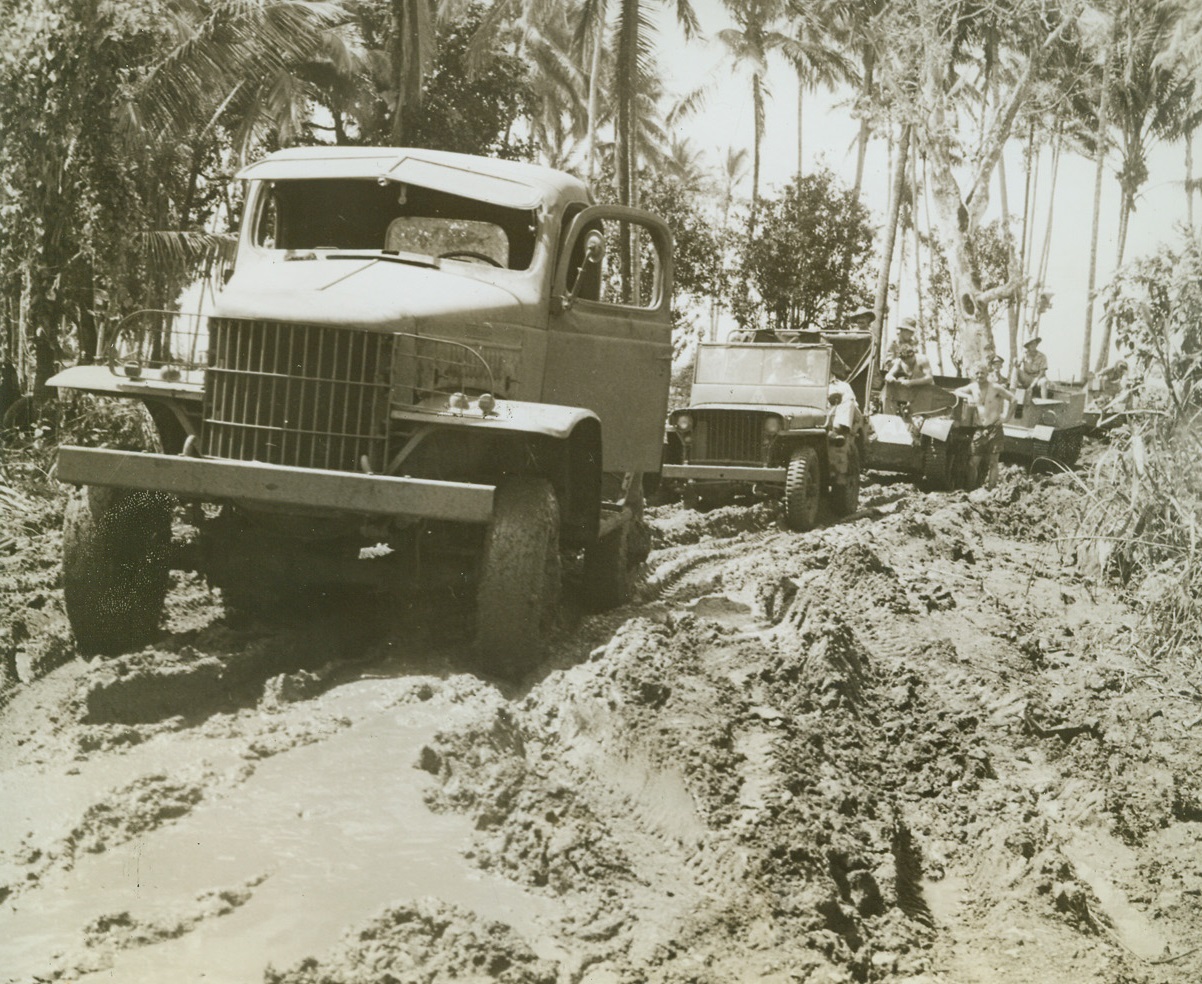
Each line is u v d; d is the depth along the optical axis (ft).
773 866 14.02
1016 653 25.59
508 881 12.78
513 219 22.48
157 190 49.24
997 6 84.58
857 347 55.01
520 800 14.29
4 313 38.52
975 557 36.11
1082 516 31.76
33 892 11.36
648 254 95.66
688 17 79.56
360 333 18.52
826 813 15.93
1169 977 14.56
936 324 128.06
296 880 11.98
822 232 96.63
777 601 26.14
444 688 17.10
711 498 47.60
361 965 10.60
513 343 21.30
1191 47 61.11
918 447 54.60
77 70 39.22
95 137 40.42
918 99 87.56
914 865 16.47
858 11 105.70
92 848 12.25
